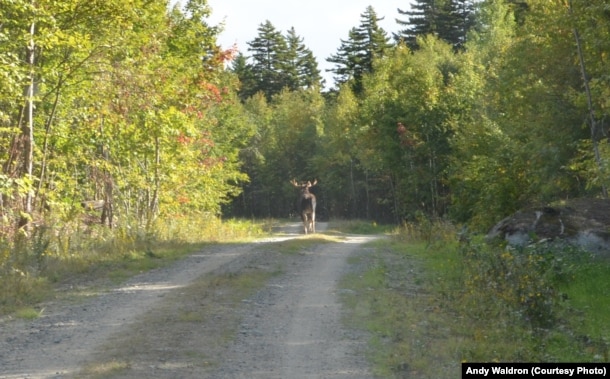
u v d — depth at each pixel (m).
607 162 18.41
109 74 22.94
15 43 20.03
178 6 29.62
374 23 76.50
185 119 28.28
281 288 15.51
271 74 96.50
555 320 12.45
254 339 10.83
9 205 21.53
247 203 82.00
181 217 32.16
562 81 25.53
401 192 47.38
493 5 59.38
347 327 11.63
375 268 18.72
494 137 31.48
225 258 20.94
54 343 10.59
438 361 9.62
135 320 12.09
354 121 62.97
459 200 35.19
